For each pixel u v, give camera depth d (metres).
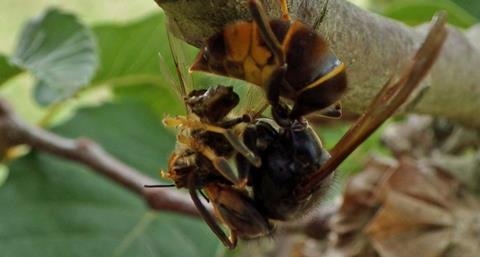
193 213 0.19
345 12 0.14
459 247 0.17
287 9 0.13
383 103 0.13
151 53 0.20
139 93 0.21
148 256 0.19
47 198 0.19
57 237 0.19
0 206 0.19
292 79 0.13
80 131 0.20
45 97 0.19
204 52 0.13
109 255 0.19
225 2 0.13
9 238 0.19
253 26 0.13
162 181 0.20
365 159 0.19
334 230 0.18
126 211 0.20
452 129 0.18
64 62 0.18
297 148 0.14
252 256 0.19
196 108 0.14
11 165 0.19
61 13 0.18
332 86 0.13
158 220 0.20
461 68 0.16
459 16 0.20
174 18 0.13
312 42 0.13
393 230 0.17
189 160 0.14
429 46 0.13
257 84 0.13
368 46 0.14
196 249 0.20
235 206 0.14
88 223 0.19
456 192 0.17
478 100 0.16
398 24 0.15
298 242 0.18
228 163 0.14
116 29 0.20
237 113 0.14
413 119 0.19
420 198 0.17
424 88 0.15
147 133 0.21
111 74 0.20
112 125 0.20
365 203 0.17
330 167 0.14
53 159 0.19
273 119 0.14
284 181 0.14
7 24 0.35
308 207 0.14
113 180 0.19
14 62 0.18
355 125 0.14
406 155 0.19
